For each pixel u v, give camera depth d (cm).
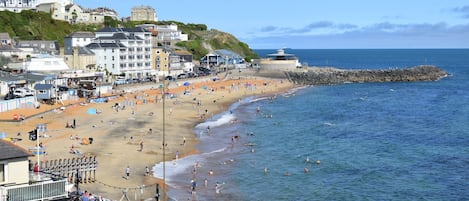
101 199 5109
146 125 10050
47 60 14525
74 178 5959
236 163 7469
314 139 9412
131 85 15788
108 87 14250
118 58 17788
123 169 6756
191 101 13988
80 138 8344
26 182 3350
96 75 15525
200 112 12288
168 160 7450
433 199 5981
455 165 7544
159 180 6419
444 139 9588
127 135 8925
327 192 6184
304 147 8688
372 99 16075
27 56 15300
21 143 7538
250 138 9394
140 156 7531
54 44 18400
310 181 6638
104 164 6912
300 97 16338
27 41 18100
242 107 13688
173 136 9206
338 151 8412
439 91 18812
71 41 18725
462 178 6850
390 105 14650
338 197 6006
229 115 12162
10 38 17888
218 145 8694
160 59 19562
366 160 7806
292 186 6406
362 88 19550
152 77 18112
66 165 5984
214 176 6756
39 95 11712
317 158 7881
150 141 8594
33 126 9081
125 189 5903
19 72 13688
